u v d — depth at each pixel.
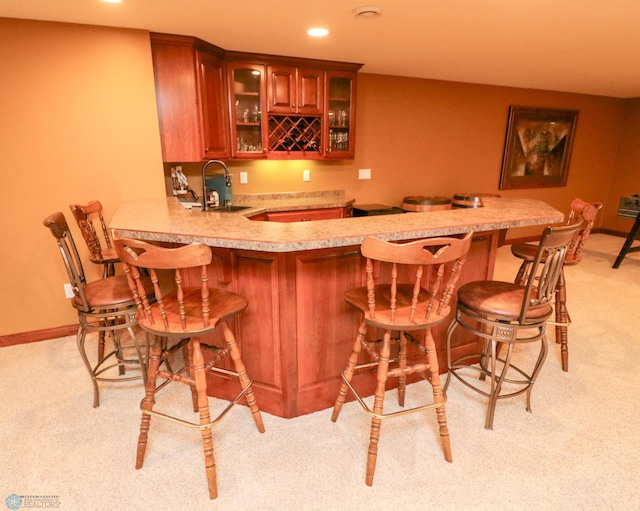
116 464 1.79
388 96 4.56
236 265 2.00
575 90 5.54
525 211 2.49
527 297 1.81
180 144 3.12
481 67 4.01
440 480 1.71
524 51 3.33
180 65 2.98
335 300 2.06
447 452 1.80
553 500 1.61
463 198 4.36
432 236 1.97
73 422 2.07
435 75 4.49
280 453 1.86
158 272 3.11
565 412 2.17
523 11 2.37
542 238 1.70
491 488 1.67
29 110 2.64
